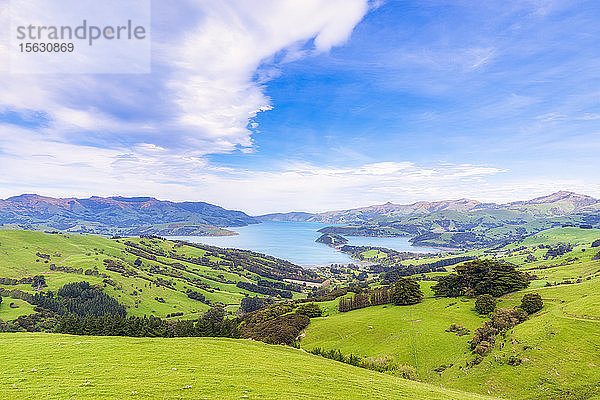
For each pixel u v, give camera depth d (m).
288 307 193.12
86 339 56.00
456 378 76.38
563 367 66.81
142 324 111.00
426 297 161.88
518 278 147.62
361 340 120.44
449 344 99.19
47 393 29.45
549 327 83.94
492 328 98.00
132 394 29.81
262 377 39.88
